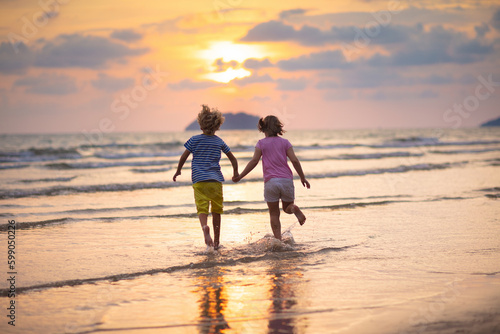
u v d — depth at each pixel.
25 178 14.32
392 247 5.59
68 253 5.30
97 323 3.15
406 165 18.75
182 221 7.56
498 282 4.09
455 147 36.50
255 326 3.07
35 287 4.00
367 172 15.98
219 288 3.94
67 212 8.32
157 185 12.55
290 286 3.98
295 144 40.28
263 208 8.84
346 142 44.16
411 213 8.22
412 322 3.11
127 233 6.53
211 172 5.63
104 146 32.31
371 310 3.36
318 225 7.09
